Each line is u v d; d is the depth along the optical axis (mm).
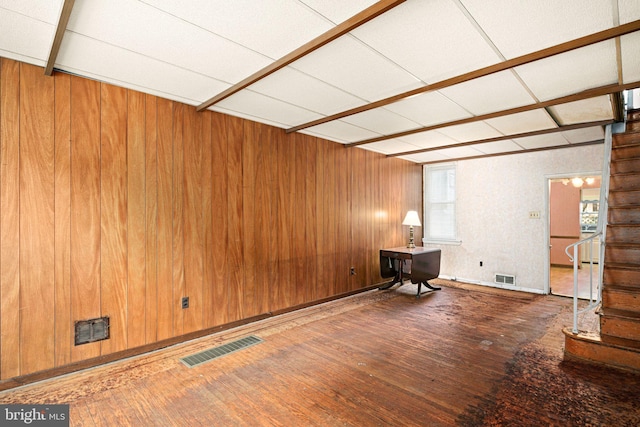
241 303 3607
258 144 3768
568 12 1734
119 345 2777
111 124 2732
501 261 5566
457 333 3439
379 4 1650
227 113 3457
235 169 3553
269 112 3420
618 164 3604
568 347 2895
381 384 2416
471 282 5906
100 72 2496
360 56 2215
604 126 3742
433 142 4691
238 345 3115
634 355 2570
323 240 4547
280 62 2256
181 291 3141
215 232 3385
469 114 3412
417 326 3656
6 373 2291
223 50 2152
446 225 6332
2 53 2211
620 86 2621
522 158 5352
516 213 5410
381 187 5562
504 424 1948
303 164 4270
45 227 2438
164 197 3033
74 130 2559
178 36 1979
